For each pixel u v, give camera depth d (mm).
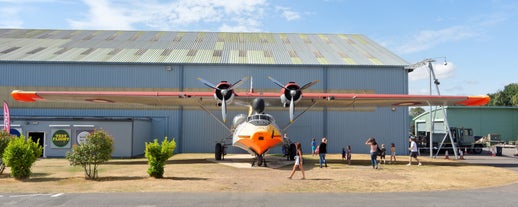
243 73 26938
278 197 9961
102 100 21203
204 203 9078
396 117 27578
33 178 13367
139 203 9008
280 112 27109
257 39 35156
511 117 46531
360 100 20672
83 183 12195
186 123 27016
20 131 22781
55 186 11570
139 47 30625
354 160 21938
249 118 18094
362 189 11383
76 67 26391
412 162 21250
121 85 26469
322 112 27344
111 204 8883
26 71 26125
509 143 44344
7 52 27859
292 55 29625
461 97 20016
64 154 22703
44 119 22891
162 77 26703
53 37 33062
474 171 16656
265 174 14875
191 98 20219
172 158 22469
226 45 32281
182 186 11633
